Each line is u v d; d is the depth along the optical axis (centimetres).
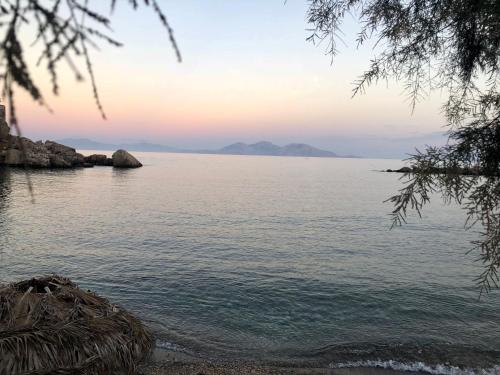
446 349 965
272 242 2280
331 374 846
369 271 1670
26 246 1967
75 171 7819
